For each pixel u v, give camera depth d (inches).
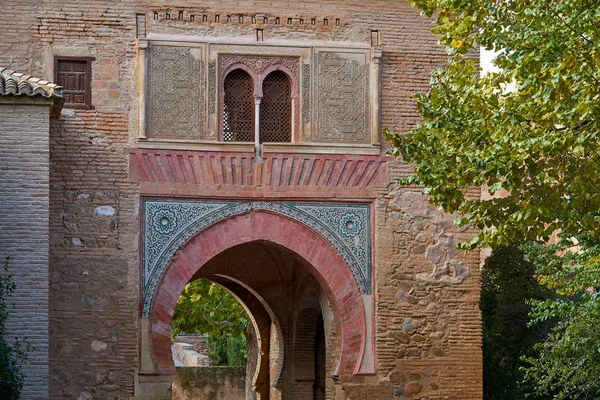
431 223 923.4
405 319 912.3
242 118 906.7
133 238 876.0
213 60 897.5
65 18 884.0
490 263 1163.9
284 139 911.0
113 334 866.8
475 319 922.1
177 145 887.7
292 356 1118.4
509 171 669.9
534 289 1144.8
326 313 970.1
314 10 917.2
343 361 901.8
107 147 879.7
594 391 912.9
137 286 872.9
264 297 1129.4
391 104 920.3
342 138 911.7
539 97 667.4
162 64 890.7
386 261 912.3
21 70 874.1
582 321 786.2
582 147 631.8
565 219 716.7
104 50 887.1
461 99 711.7
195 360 1713.8
